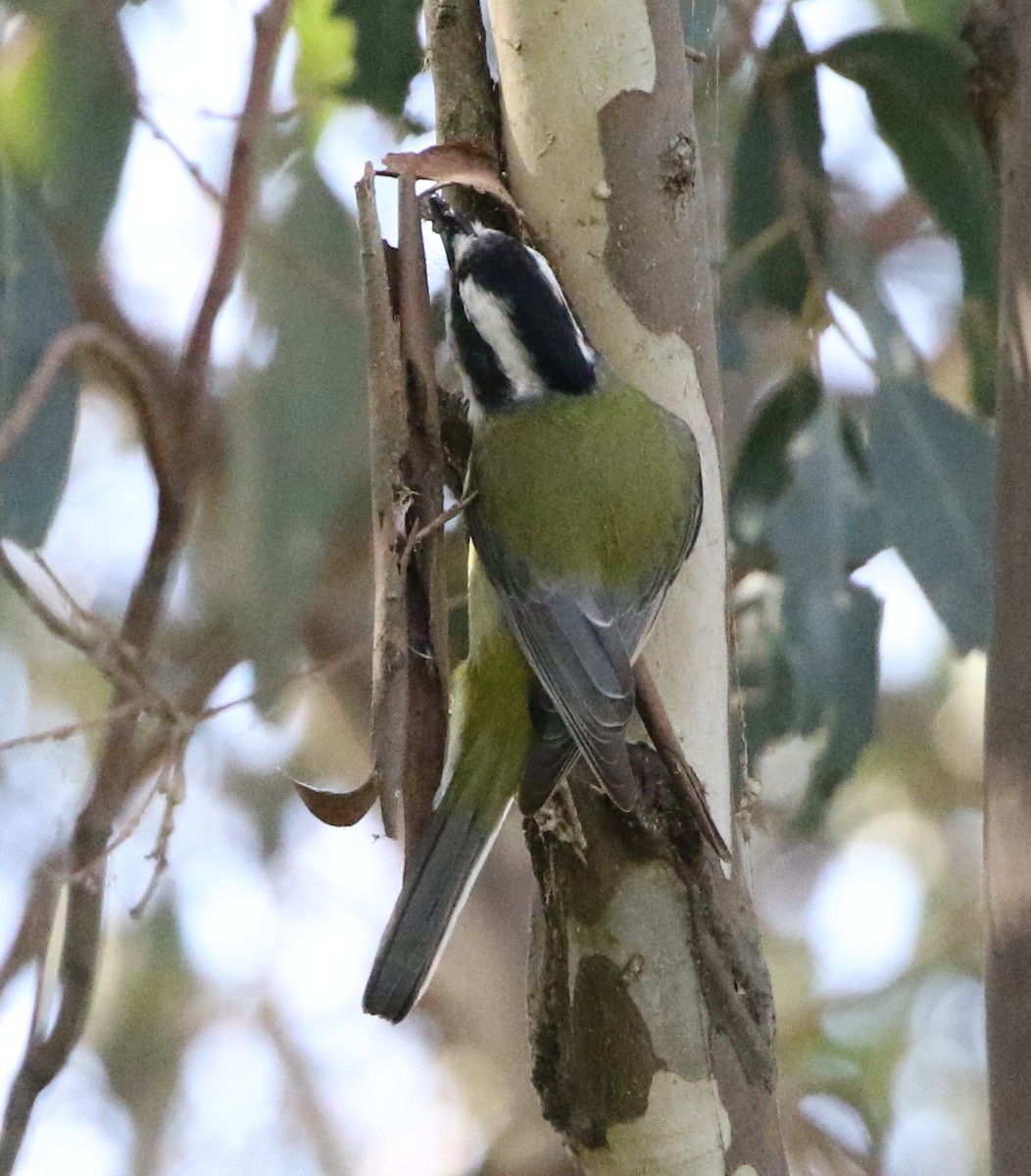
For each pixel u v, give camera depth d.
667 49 7.22
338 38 10.20
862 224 13.48
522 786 6.89
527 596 7.62
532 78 7.20
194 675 10.34
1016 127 7.23
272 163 10.12
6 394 8.28
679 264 7.42
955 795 15.44
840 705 9.42
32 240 8.53
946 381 13.48
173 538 8.23
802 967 14.88
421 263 7.18
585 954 6.78
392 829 6.47
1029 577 6.88
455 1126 14.42
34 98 9.79
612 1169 6.76
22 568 11.93
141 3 9.95
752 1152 6.76
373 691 6.77
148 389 8.27
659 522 7.55
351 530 10.59
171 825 7.51
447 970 13.55
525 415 7.91
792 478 9.68
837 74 9.98
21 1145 7.89
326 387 9.87
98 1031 14.34
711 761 7.26
